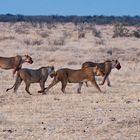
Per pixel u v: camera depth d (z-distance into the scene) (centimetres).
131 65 9700
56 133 3778
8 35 17975
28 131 3844
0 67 7875
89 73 5991
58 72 5975
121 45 14950
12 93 5925
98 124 4084
